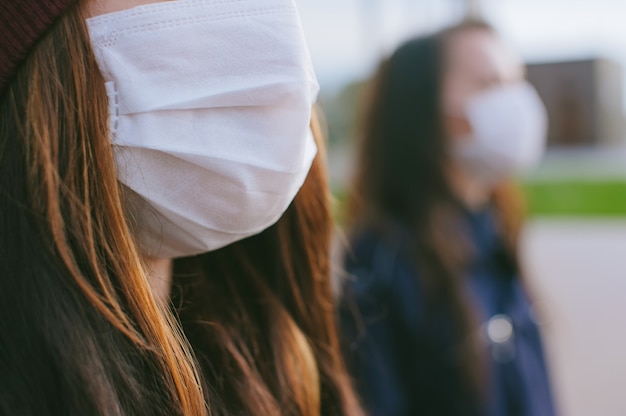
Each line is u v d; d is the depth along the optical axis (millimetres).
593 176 11523
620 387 4039
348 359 1695
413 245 1831
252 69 961
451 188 1995
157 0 942
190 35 939
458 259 1864
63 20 876
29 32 853
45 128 858
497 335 1872
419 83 2008
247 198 986
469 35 2111
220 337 1174
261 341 1267
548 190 10531
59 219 855
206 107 953
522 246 2100
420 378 1774
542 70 17109
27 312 839
